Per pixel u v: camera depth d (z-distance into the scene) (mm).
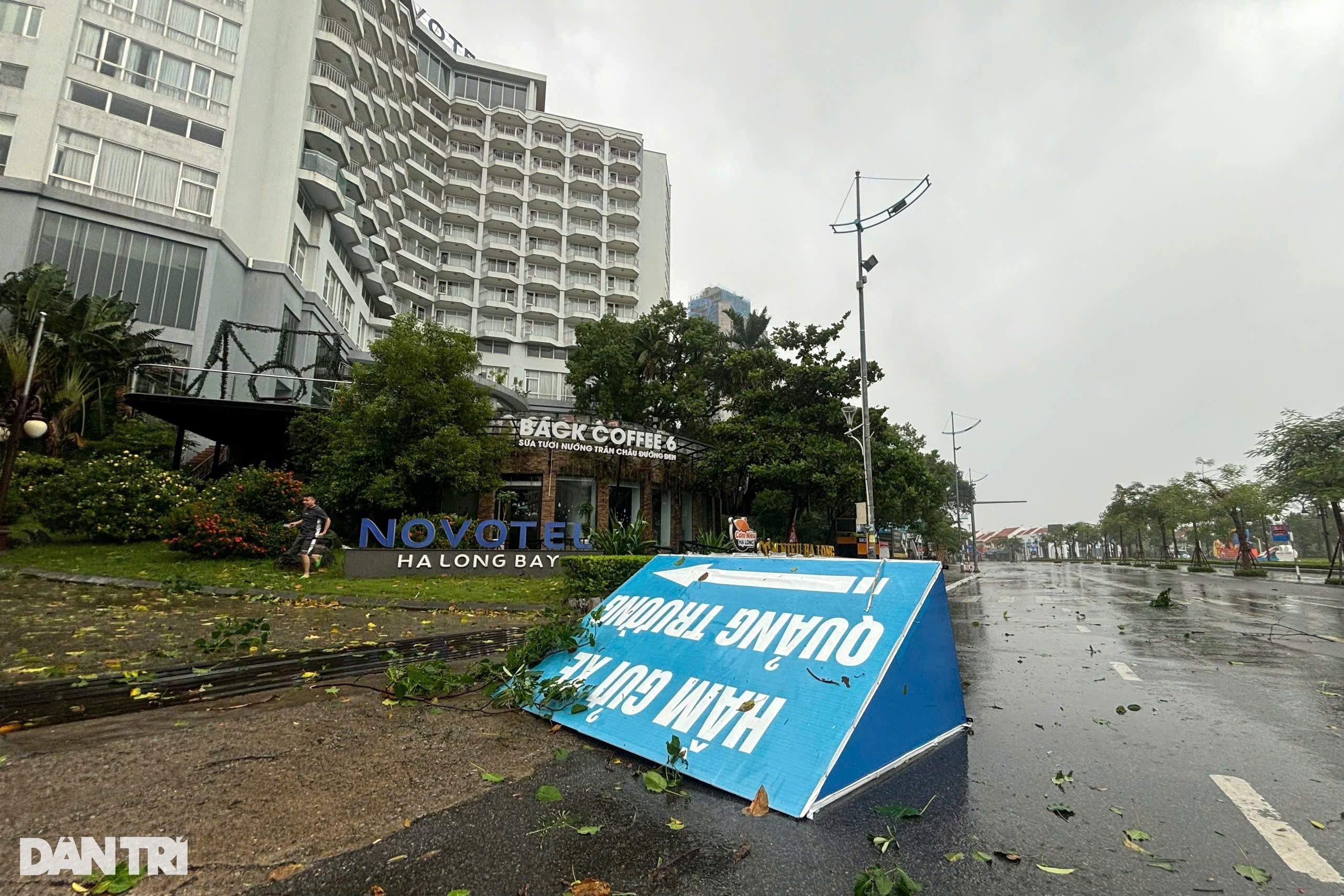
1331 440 22750
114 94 24734
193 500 15734
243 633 6707
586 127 64438
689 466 23781
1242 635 9789
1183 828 2957
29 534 14406
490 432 19281
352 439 15875
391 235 47031
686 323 33125
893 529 35688
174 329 24516
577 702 4414
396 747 3809
